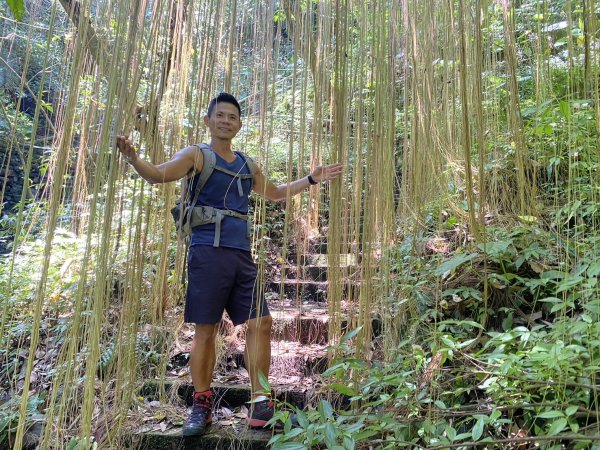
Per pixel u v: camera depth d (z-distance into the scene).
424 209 1.75
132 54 1.12
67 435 1.52
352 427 1.12
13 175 3.59
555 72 1.92
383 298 1.53
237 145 2.26
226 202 1.53
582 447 0.97
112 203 1.12
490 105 1.96
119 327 1.33
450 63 1.77
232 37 1.56
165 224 1.91
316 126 1.42
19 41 1.60
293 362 1.93
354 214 1.45
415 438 1.22
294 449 1.09
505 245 1.60
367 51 1.40
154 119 1.37
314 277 2.71
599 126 1.16
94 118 1.16
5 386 1.88
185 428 1.51
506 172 1.97
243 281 1.54
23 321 2.07
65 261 2.33
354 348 1.56
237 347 2.10
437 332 1.44
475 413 1.20
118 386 1.34
